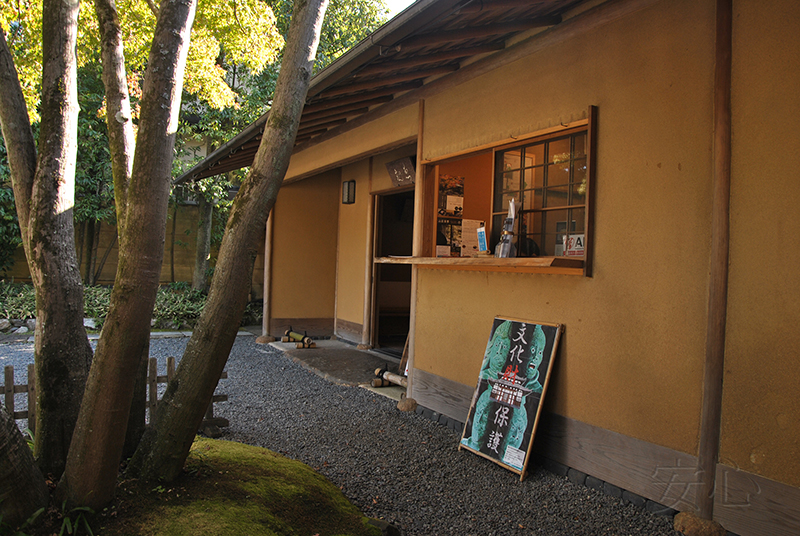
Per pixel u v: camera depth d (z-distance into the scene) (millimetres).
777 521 2324
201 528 2055
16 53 6348
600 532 2633
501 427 3557
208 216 10523
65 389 2346
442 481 3234
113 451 2037
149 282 1974
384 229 9133
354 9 11172
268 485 2559
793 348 2289
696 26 2693
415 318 4793
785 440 2311
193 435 2334
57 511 2033
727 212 2527
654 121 2877
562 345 3387
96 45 6965
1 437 1860
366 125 5641
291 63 2225
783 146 2340
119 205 2447
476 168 5066
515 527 2684
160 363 6535
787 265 2316
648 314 2875
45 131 2311
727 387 2518
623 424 2994
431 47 3682
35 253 2326
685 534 2564
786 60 2338
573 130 3418
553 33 3463
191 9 2096
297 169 7566
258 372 6195
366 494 3012
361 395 5246
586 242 3193
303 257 8766
